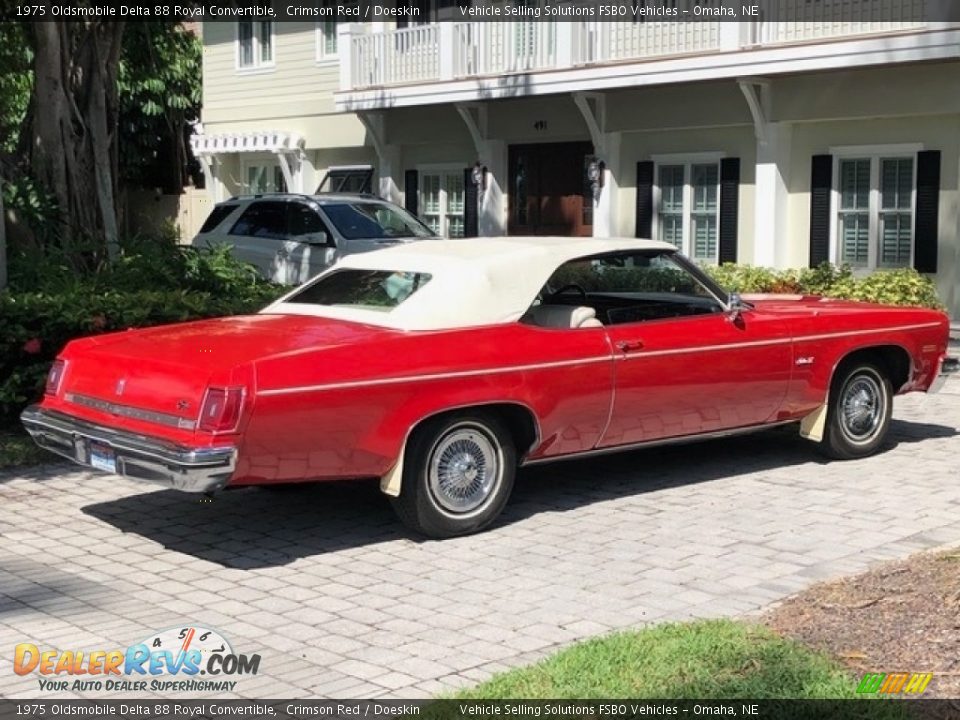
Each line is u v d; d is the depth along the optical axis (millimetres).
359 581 6105
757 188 16531
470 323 6863
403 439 6508
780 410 8203
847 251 16188
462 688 4605
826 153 16188
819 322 8281
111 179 13438
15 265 11352
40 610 5664
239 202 16500
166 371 6219
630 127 18000
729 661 4641
